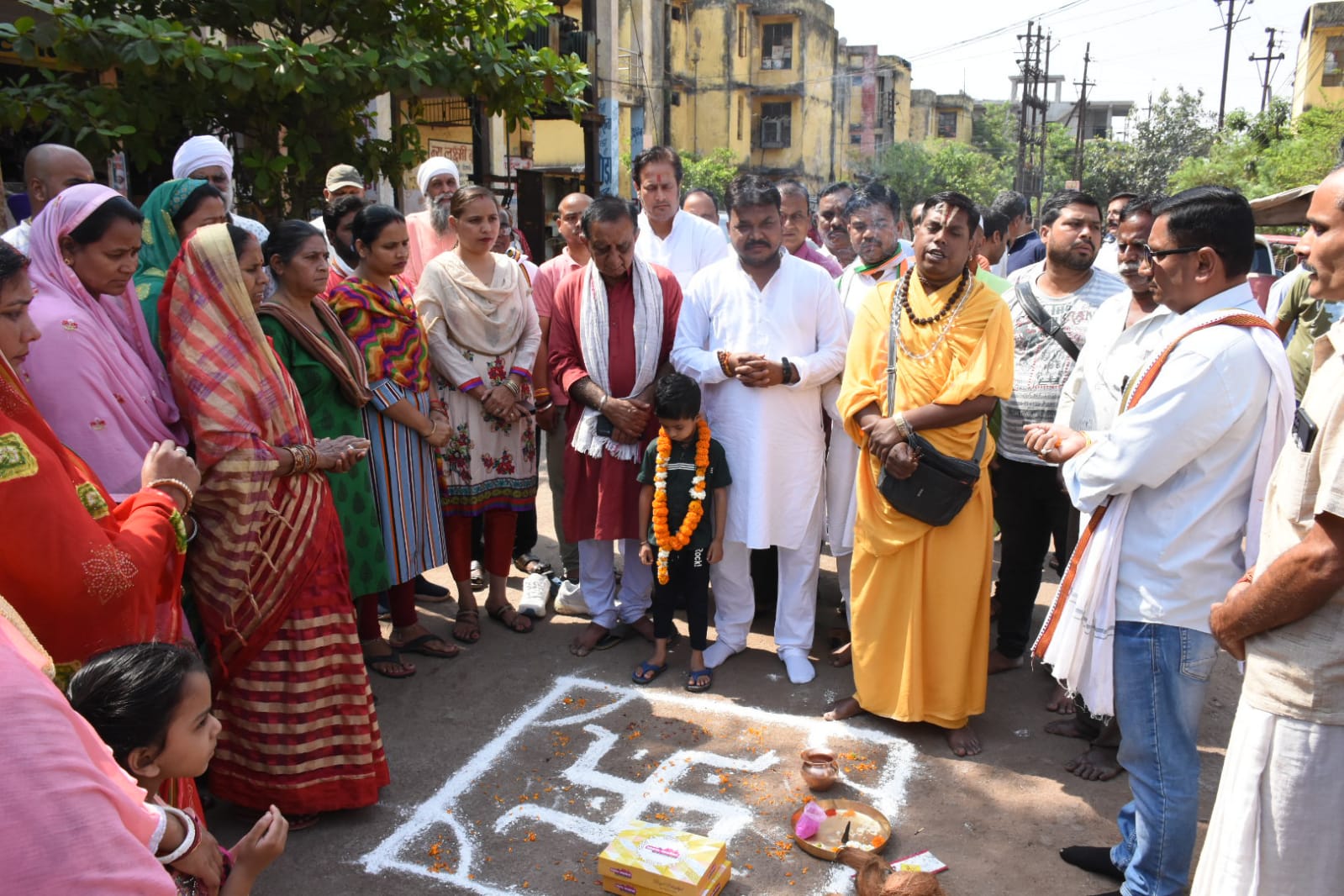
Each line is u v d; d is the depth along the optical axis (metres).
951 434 3.47
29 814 1.11
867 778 3.42
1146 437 2.50
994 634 4.75
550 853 3.01
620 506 4.24
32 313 2.65
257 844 2.02
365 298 3.89
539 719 3.83
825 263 5.38
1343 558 1.79
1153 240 2.55
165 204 3.41
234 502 2.88
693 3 30.89
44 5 5.13
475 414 4.38
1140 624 2.60
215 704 3.07
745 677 4.20
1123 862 2.85
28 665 1.21
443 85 6.15
